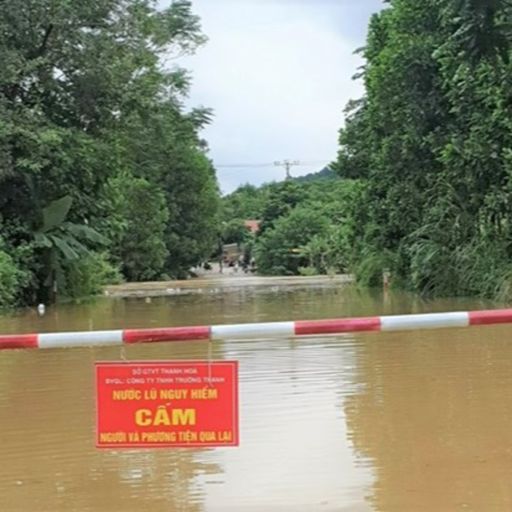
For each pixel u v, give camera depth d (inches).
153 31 925.8
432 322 176.1
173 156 2016.5
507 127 641.6
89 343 177.0
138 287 1238.3
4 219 800.3
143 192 1775.3
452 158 711.1
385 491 179.2
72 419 253.3
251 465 201.8
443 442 217.6
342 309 671.8
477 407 256.7
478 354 361.4
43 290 827.4
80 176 837.8
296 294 936.3
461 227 750.5
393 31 851.4
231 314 642.2
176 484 188.5
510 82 582.6
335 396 279.7
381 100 845.2
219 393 174.2
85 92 822.5
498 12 272.7
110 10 827.4
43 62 765.9
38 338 177.2
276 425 241.1
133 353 387.2
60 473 198.8
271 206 2965.1
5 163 721.0
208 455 211.6
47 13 769.6
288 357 370.9
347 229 1229.1
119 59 834.2
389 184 930.1
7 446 224.1
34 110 759.1
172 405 175.2
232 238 3415.4
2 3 747.4
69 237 834.8
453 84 671.8
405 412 253.3
